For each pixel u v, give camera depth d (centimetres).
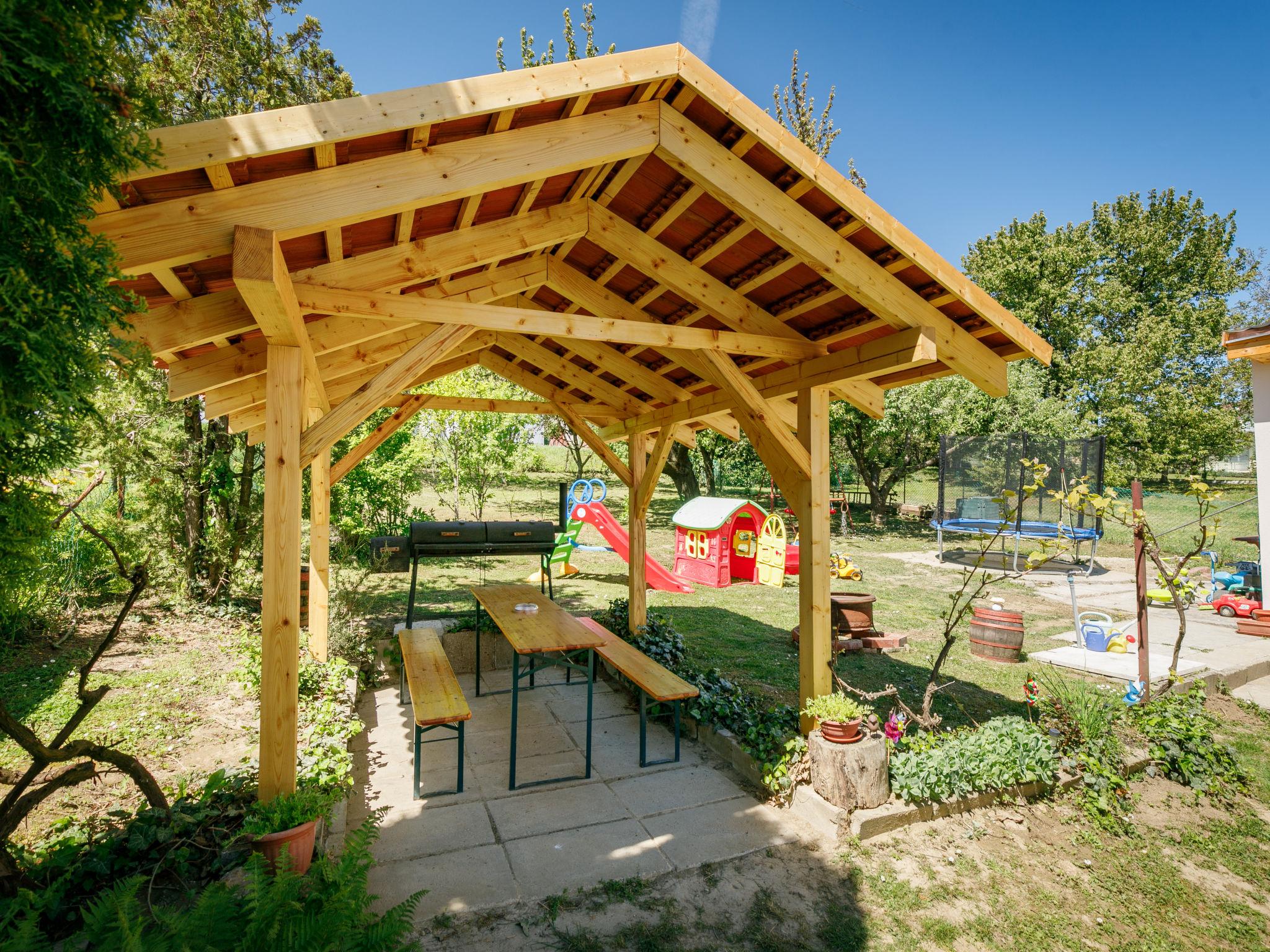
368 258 356
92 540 813
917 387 1861
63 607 758
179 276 300
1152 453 2639
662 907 317
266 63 1110
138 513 898
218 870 275
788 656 787
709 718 529
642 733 484
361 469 1327
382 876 338
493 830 387
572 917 309
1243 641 842
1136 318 3253
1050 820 409
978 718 579
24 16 157
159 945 184
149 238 244
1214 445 2697
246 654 680
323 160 262
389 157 278
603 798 429
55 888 247
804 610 462
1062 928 311
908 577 1381
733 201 342
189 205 249
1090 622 807
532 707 612
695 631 912
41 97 165
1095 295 3091
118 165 186
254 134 233
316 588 637
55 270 172
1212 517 546
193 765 440
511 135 298
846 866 353
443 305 373
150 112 190
